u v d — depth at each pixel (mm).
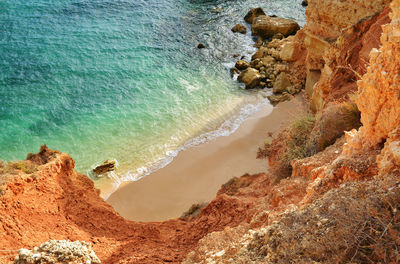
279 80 33812
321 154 13766
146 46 40938
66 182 19594
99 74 36531
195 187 24578
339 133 14602
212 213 16922
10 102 32562
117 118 31406
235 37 43062
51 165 19203
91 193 20328
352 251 5812
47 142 29141
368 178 8391
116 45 40750
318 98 23750
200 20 46375
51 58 38125
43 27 42625
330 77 20672
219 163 26234
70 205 18125
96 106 32781
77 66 37312
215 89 34812
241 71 37125
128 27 44000
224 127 29812
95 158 27656
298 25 42469
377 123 9062
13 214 15883
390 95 8570
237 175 24875
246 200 17109
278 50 38562
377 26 17891
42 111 31953
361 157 8961
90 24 43969
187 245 14820
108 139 29406
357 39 19562
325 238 6266
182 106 32719
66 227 16469
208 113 31797
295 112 29844
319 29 27531
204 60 39219
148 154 27734
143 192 24469
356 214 6270
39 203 17203
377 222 5938
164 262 12531
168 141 28875
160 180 25281
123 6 48250
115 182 25344
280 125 29266
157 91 34656
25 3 46438
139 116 31609
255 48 41125
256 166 25219
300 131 17906
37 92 33906
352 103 14555
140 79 36094
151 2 49750
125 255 13984
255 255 7113
